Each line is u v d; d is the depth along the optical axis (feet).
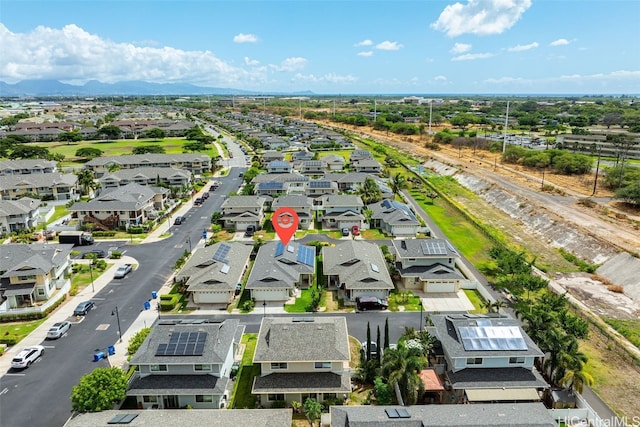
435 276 204.64
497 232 302.45
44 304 187.93
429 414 112.06
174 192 379.35
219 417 114.42
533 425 106.22
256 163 503.61
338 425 111.86
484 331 138.72
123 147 648.79
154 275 224.33
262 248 237.25
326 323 141.69
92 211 294.66
